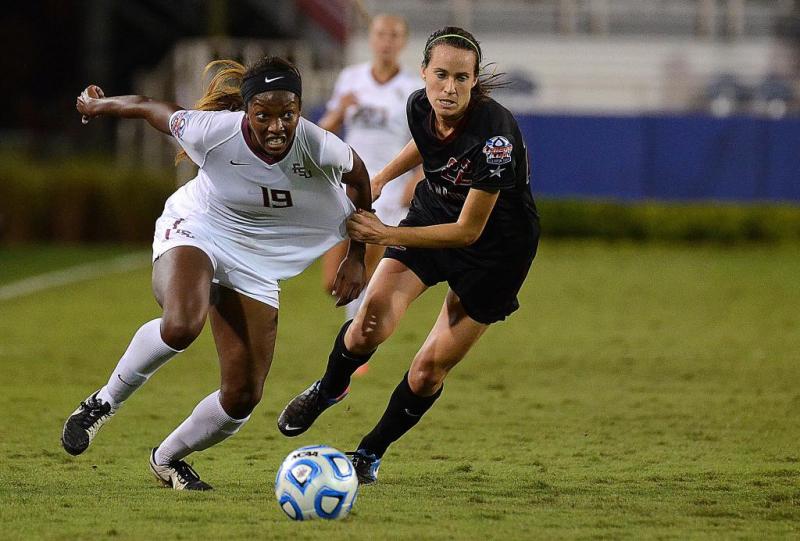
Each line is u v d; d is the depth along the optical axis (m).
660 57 103.44
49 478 21.19
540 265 70.12
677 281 61.38
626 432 26.41
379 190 22.05
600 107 99.19
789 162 85.56
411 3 103.81
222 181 18.97
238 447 24.55
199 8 107.19
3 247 79.88
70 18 109.50
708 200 85.88
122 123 92.69
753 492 20.31
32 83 109.88
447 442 25.27
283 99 17.91
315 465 18.02
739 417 28.25
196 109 19.48
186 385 32.72
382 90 36.62
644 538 17.03
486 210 19.41
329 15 102.31
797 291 56.69
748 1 106.06
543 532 17.31
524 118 85.62
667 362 36.88
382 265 20.84
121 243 83.31
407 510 18.73
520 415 28.50
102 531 17.14
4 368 35.25
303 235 19.64
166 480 20.47
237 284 19.34
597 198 85.88
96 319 46.47
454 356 20.58
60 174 82.44
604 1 104.62
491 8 104.06
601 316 48.06
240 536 16.84
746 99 97.81
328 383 20.86
